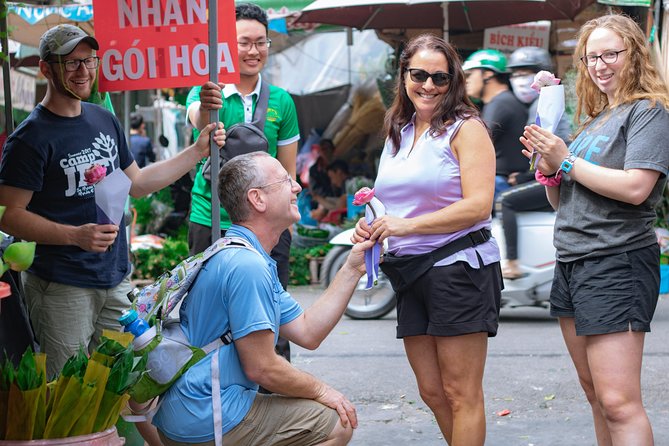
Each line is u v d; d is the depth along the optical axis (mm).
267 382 3420
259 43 5102
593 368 3828
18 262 3082
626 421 3748
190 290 3453
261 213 3514
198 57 4332
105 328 4512
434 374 4188
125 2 4328
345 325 8766
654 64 3820
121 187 4137
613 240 3754
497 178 8789
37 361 3193
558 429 5453
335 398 3574
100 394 3176
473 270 3947
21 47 11008
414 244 3967
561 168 3805
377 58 13969
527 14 11461
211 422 3379
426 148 3979
